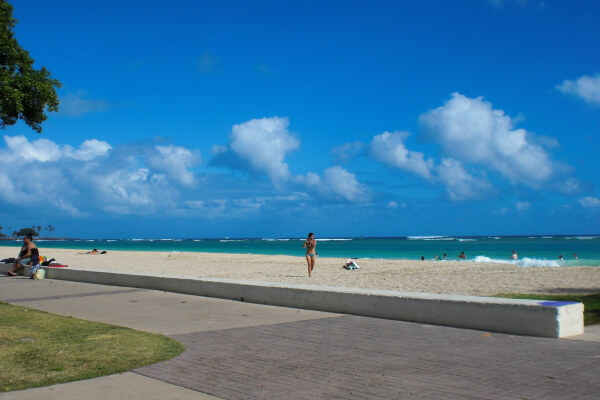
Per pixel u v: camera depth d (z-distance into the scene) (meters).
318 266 30.47
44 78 10.19
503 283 17.30
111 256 49.62
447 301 8.16
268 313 9.57
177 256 49.62
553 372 5.30
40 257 18.77
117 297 12.04
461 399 4.48
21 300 11.62
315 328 7.99
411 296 8.66
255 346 6.70
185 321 8.73
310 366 5.68
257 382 5.09
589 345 6.59
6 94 9.07
